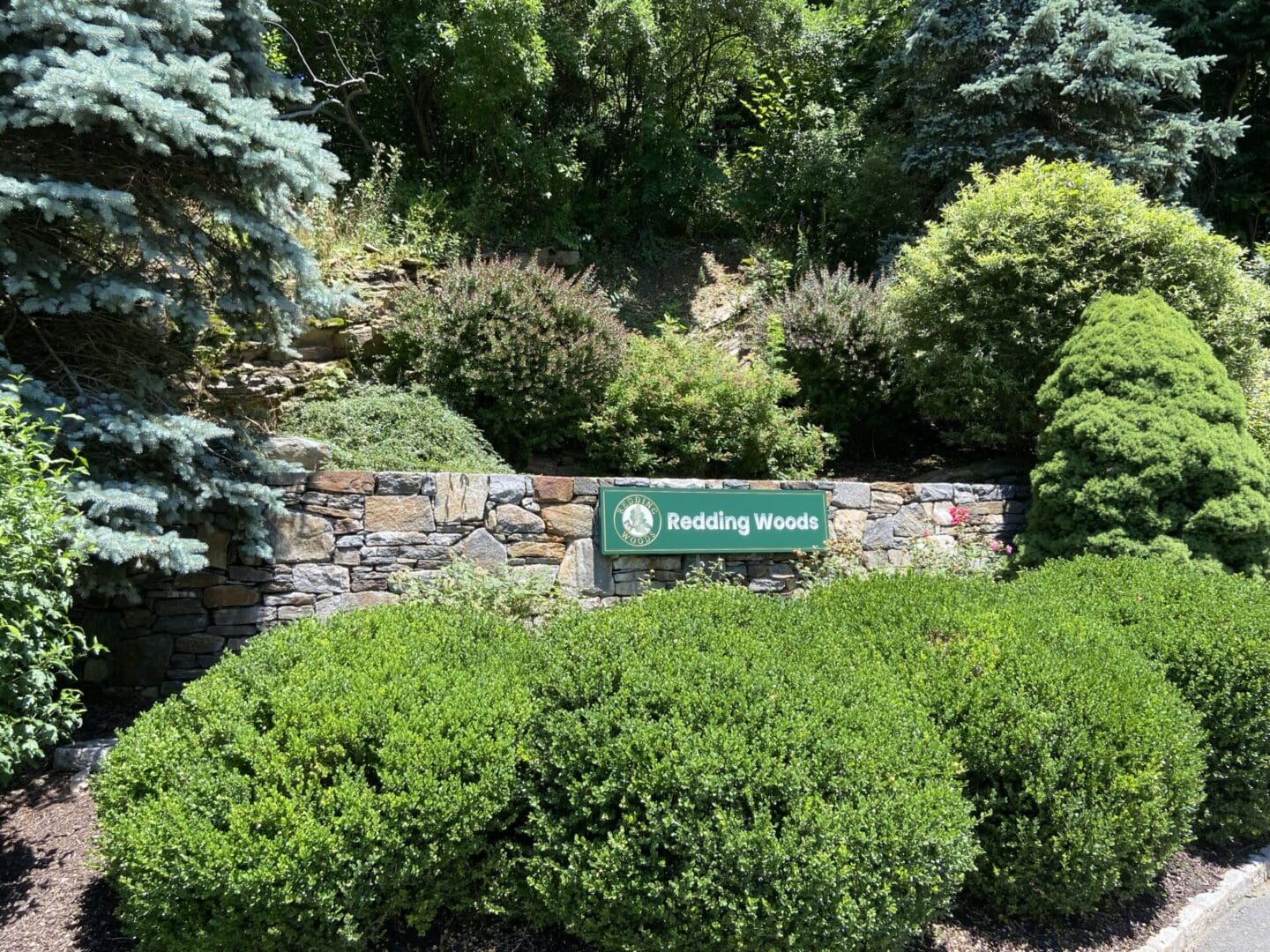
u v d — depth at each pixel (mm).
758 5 11406
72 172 4227
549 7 11234
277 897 2354
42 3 3791
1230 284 6906
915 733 2881
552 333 7051
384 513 5078
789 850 2428
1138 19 10852
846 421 8852
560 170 10469
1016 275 7113
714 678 2908
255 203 4691
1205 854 3934
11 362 4141
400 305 7320
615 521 5508
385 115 11625
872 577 4625
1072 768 3102
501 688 2943
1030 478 6301
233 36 4926
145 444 4184
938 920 3139
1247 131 12586
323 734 2631
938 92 11078
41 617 2895
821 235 11695
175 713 3012
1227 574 5168
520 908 2738
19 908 2895
